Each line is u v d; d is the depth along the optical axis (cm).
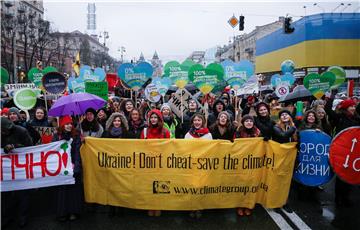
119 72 921
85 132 601
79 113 585
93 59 7662
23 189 523
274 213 557
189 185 535
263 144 551
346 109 669
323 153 583
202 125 571
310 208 580
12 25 4425
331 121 768
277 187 552
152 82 1187
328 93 1118
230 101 1134
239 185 546
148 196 543
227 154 539
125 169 543
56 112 569
